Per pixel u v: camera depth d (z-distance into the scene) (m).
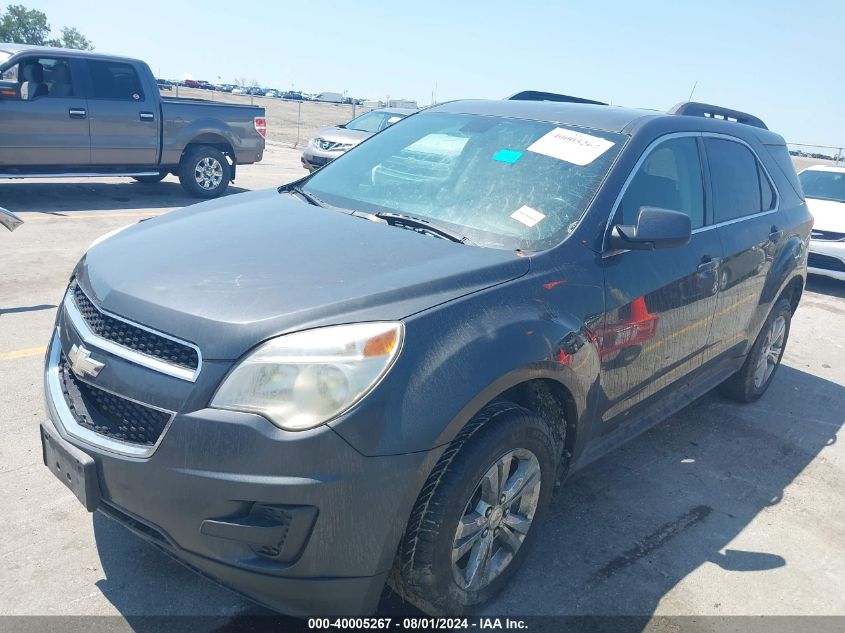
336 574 2.26
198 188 11.59
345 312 2.34
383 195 3.50
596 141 3.52
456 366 2.37
